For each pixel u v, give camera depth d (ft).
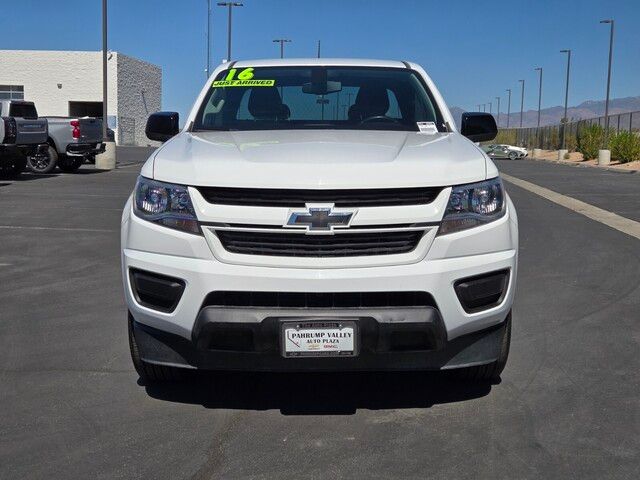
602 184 69.62
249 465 11.50
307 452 11.93
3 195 51.01
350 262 11.92
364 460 11.64
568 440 12.32
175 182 12.48
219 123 16.90
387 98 17.53
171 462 11.61
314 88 17.80
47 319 19.94
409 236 12.12
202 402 14.07
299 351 11.92
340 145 13.82
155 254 12.48
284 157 12.75
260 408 13.78
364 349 12.00
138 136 204.33
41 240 32.76
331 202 11.97
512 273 12.91
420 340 12.18
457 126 17.63
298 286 11.80
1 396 14.40
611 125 158.40
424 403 13.97
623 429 12.75
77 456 11.83
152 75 214.48
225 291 11.98
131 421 13.20
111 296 22.54
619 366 16.11
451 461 11.59
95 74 184.14
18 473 11.26
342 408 13.76
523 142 250.37
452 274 12.12
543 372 15.69
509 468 11.35
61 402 14.10
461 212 12.35
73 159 75.05
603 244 32.65
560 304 21.71
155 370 14.17
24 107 65.05
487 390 14.62
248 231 12.00
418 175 12.22
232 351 12.23
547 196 55.88
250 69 18.79
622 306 21.47
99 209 43.68
